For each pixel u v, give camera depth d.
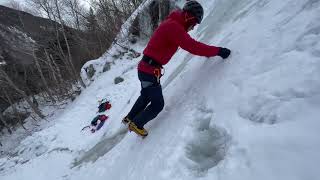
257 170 1.62
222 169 1.84
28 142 7.52
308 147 1.49
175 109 3.06
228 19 3.87
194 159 2.16
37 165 6.06
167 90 3.76
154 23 11.25
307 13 2.21
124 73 9.81
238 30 3.07
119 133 4.82
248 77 2.29
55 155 6.17
